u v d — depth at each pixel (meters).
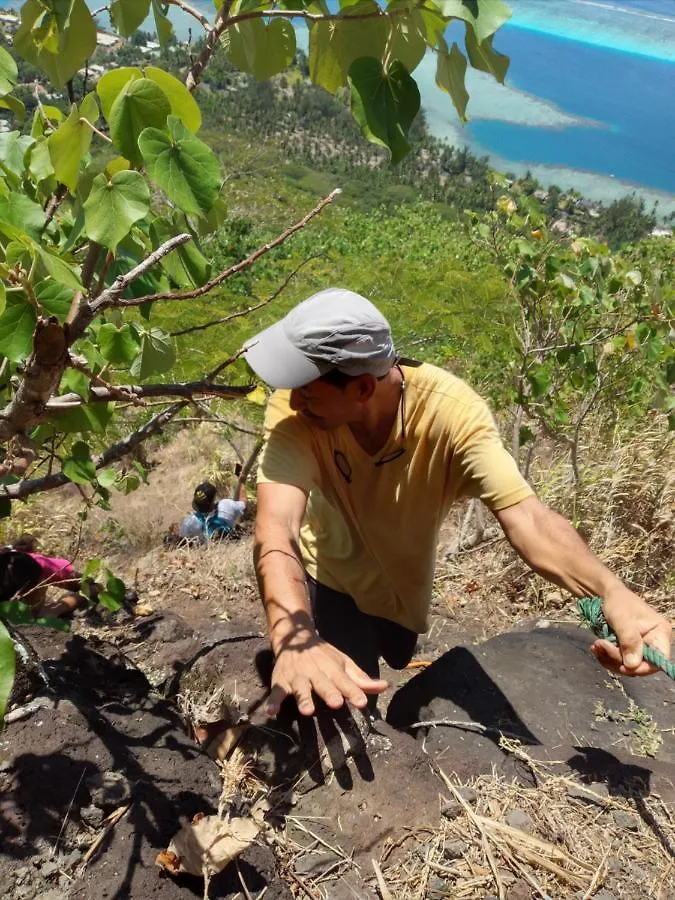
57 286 1.41
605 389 4.89
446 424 2.02
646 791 2.01
